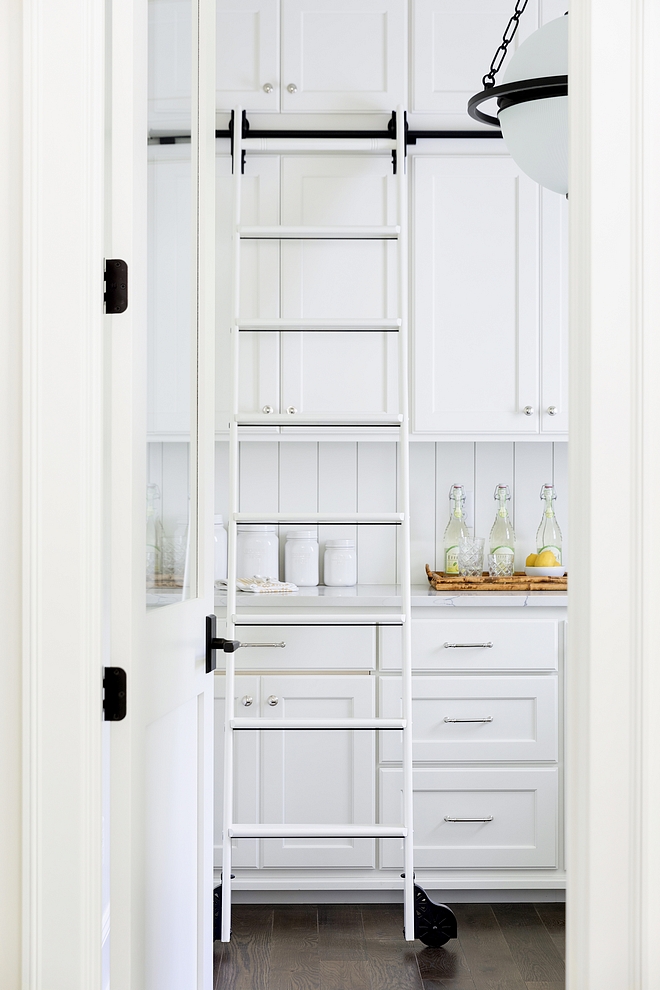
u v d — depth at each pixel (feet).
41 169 3.91
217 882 8.99
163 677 4.68
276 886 8.94
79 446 3.92
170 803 4.90
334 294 9.53
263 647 9.04
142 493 4.32
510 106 6.93
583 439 3.74
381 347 9.57
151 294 4.55
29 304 3.92
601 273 3.67
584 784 3.72
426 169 9.56
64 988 3.91
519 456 10.63
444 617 9.10
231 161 9.53
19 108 3.94
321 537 10.62
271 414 9.14
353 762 8.98
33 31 3.90
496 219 9.57
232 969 7.82
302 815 8.98
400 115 9.17
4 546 3.94
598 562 3.68
